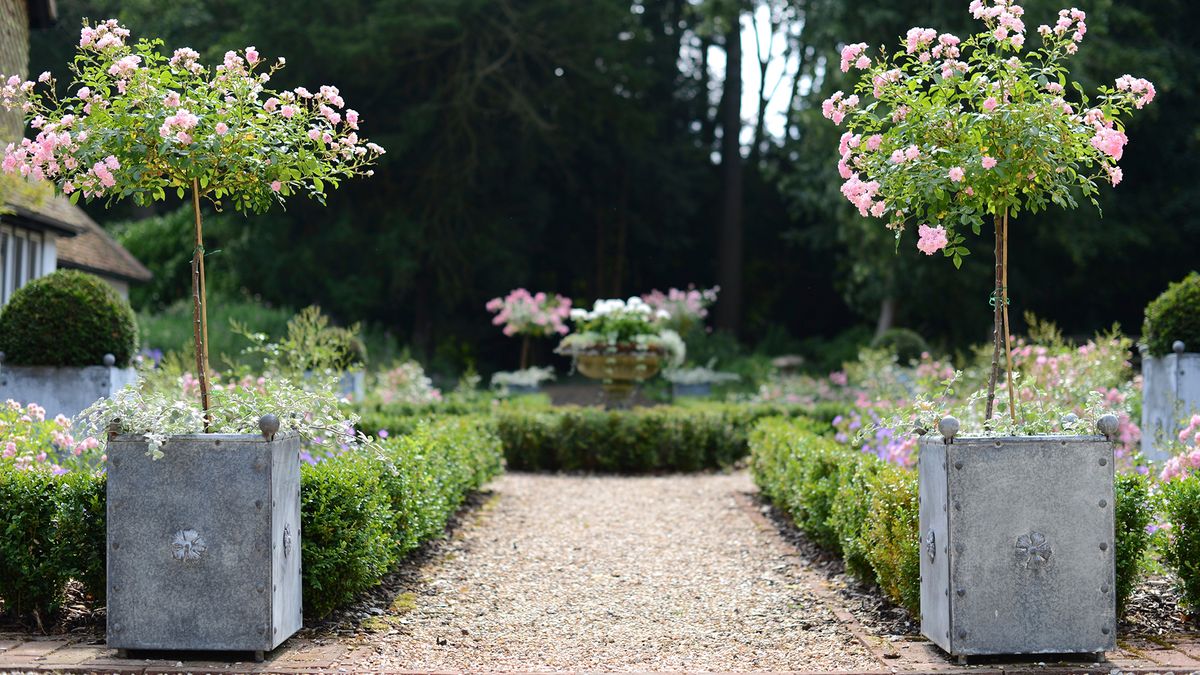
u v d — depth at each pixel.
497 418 10.98
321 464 5.01
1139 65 18.27
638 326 12.84
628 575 5.98
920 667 3.96
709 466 11.05
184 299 23.02
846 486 5.66
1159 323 7.70
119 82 4.16
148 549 3.96
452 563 6.13
